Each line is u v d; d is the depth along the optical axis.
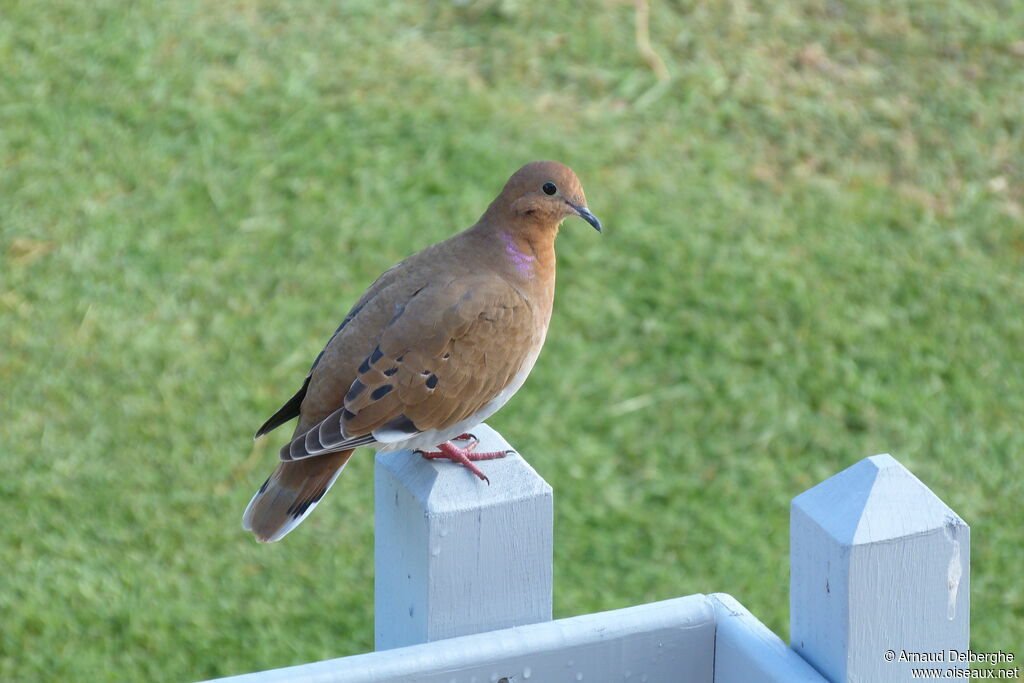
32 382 11.63
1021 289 12.94
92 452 11.11
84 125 14.12
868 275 12.97
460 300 6.60
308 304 12.44
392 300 6.64
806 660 4.88
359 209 13.38
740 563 10.48
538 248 7.06
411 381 6.45
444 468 5.15
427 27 15.66
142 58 14.88
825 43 15.58
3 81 14.51
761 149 14.38
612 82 15.03
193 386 11.66
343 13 15.73
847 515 4.64
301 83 14.69
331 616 9.98
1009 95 15.01
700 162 14.14
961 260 13.23
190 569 10.28
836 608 4.70
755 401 11.77
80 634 9.73
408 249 12.98
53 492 10.76
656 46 15.45
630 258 12.92
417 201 13.51
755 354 12.14
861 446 11.46
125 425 11.33
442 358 6.51
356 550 10.51
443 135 14.20
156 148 13.93
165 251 12.89
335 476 6.35
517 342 6.78
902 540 4.61
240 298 12.47
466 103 14.61
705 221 13.41
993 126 14.68
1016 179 14.16
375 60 15.09
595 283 12.66
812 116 14.70
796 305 12.59
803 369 12.05
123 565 10.27
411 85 14.80
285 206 13.38
